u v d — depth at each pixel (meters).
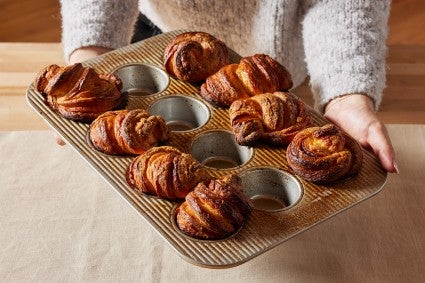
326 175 0.90
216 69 1.05
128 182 0.90
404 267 0.94
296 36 1.23
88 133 0.96
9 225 0.99
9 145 1.11
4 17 2.04
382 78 1.07
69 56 1.12
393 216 1.01
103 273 0.93
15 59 1.27
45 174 1.06
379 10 1.10
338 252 0.96
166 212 0.86
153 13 1.29
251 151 0.96
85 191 1.04
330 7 1.10
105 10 1.12
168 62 1.06
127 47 1.10
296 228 0.85
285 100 0.97
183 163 0.88
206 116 1.01
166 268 0.94
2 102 1.18
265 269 0.93
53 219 1.00
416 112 1.20
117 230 0.98
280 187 0.94
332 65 1.06
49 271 0.93
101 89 0.99
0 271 0.93
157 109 1.02
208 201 0.84
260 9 1.18
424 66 1.29
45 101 1.00
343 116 1.01
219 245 0.83
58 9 2.09
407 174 1.07
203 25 1.24
